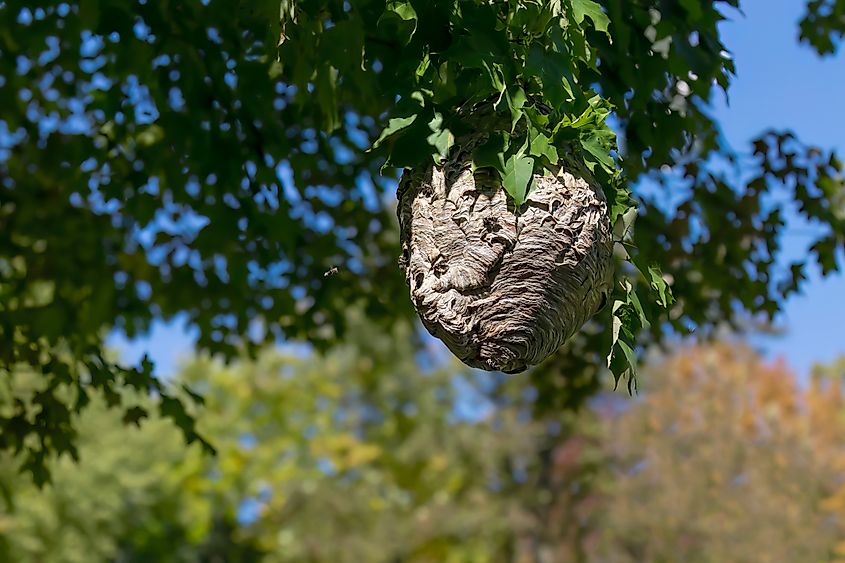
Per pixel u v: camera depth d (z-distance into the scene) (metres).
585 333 8.47
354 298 8.27
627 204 3.52
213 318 7.77
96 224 7.29
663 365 20.66
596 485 21.08
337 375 25.06
